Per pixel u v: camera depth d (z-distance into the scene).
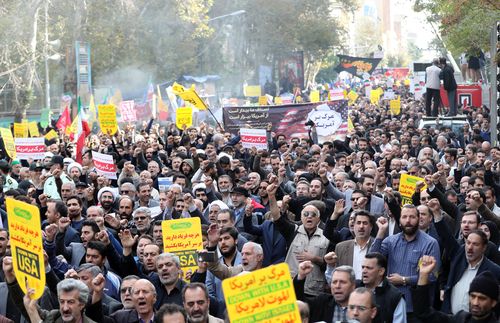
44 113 35.16
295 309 6.90
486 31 26.31
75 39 45.12
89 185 16.19
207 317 8.21
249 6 70.56
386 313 8.97
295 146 22.25
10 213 8.57
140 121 38.06
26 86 48.66
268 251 12.15
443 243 10.80
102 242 10.59
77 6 45.28
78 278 9.47
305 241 11.55
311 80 94.38
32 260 8.41
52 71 55.31
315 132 26.92
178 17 58.72
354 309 7.72
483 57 38.09
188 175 18.12
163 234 11.13
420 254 10.34
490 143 23.42
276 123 27.23
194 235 11.16
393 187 15.69
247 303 6.91
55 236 11.45
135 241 11.25
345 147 23.30
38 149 20.80
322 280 11.22
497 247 11.00
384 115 40.56
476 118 31.03
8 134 21.95
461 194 14.66
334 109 27.14
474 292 8.09
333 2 84.88
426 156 18.36
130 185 15.23
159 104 37.53
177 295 9.82
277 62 73.62
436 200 11.61
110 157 17.84
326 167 14.79
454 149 19.56
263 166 19.42
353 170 17.47
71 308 8.32
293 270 11.53
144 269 10.95
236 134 27.14
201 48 66.94
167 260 9.73
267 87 69.00
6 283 9.38
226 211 11.58
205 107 25.83
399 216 11.69
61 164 16.78
